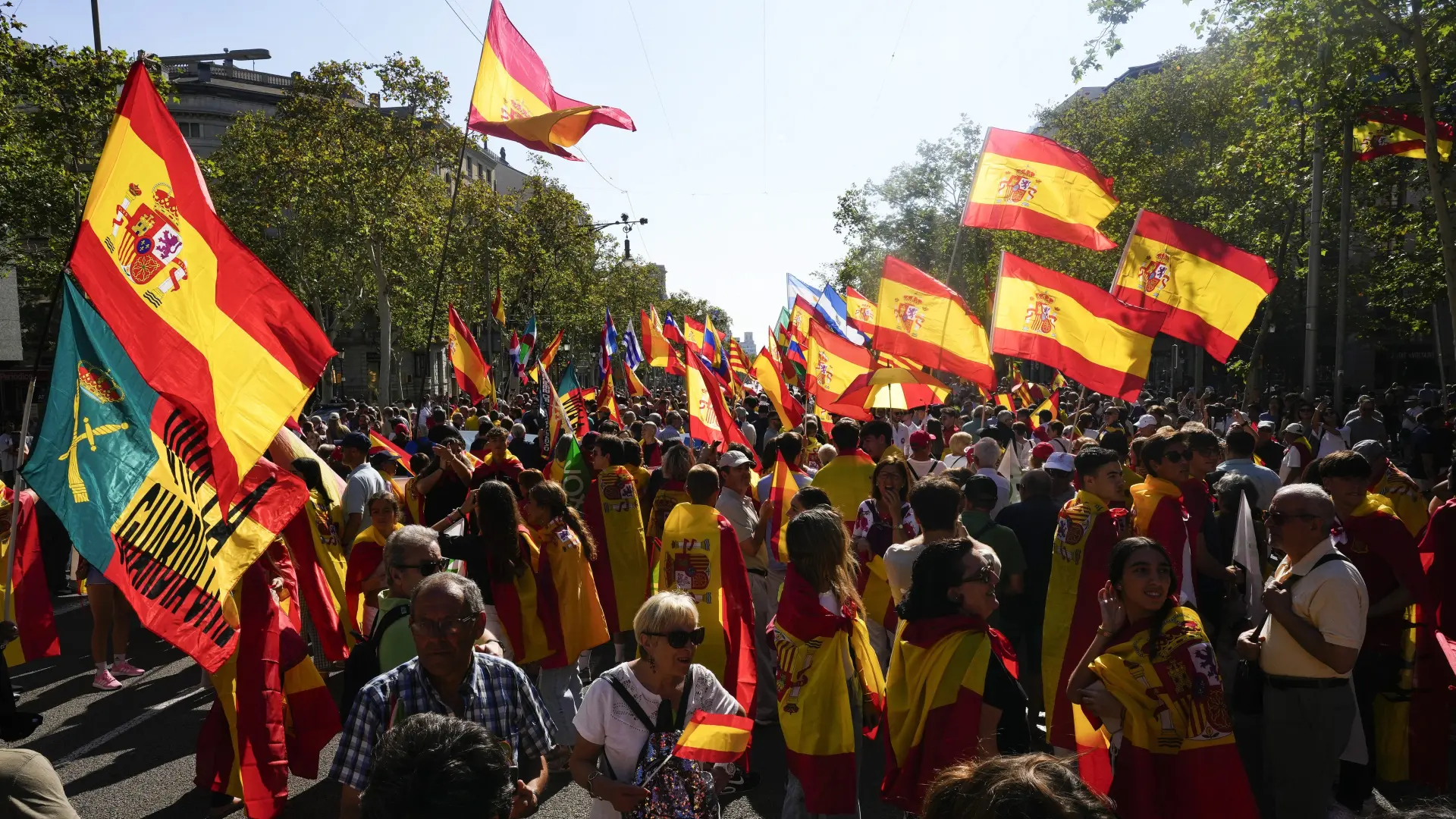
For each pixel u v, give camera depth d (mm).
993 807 1853
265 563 5742
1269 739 4508
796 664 4551
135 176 4137
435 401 29594
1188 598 5680
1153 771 3762
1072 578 5625
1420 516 7062
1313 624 4262
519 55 10828
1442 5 16734
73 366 3881
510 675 3492
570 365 17656
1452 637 5652
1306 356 21656
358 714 3287
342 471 10016
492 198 39562
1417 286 25609
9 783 2555
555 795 5863
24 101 19234
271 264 41406
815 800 4441
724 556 6215
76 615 10727
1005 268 9867
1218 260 9617
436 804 2088
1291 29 17547
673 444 8922
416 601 3289
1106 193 10492
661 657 3615
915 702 3969
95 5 18531
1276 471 11562
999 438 10281
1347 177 20281
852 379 12219
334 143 33656
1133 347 9320
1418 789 5527
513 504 6344
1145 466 5934
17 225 19594
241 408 4418
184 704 7586
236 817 5469
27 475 3688
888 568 5316
